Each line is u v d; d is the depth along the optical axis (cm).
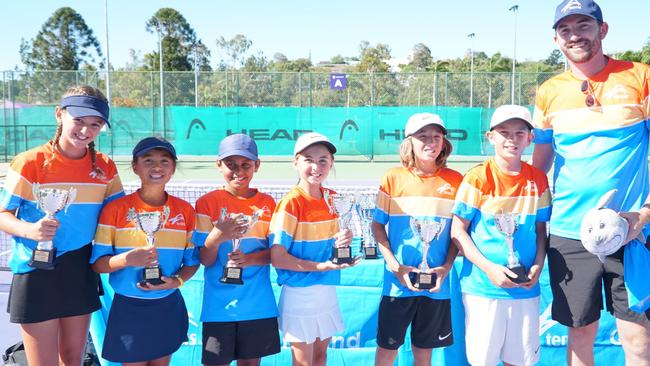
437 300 321
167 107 1964
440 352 356
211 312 306
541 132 317
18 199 283
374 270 362
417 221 312
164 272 295
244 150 307
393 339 321
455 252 327
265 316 310
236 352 312
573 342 315
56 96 2053
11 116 1961
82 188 293
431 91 2081
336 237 307
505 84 2053
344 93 2108
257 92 2114
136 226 293
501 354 314
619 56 3488
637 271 291
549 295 355
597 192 293
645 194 299
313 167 312
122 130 1959
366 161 1930
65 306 292
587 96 297
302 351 310
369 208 348
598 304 304
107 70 2147
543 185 315
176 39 6488
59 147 293
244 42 6925
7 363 369
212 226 307
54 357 296
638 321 294
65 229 289
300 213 315
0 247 720
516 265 299
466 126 1867
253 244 313
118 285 291
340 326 324
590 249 279
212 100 2131
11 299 292
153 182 292
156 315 293
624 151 291
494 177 311
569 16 294
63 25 5894
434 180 323
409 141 326
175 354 367
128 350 289
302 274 312
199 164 1905
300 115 1880
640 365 298
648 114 293
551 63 5897
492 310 307
